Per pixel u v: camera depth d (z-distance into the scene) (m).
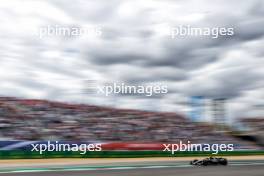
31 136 49.66
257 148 58.00
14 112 52.62
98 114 58.00
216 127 63.69
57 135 51.69
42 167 32.41
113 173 27.28
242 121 65.31
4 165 33.72
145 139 56.81
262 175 27.22
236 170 31.00
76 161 39.28
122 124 58.53
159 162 39.72
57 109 56.44
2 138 47.22
